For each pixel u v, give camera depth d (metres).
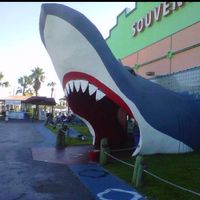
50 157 11.43
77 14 9.34
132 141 12.86
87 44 9.45
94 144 12.30
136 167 7.57
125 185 7.53
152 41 17.55
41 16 9.72
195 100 11.81
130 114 9.82
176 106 10.88
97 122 12.05
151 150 10.28
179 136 10.65
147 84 10.66
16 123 34.47
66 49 9.74
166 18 16.30
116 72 9.64
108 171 9.06
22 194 6.82
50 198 6.57
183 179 7.74
